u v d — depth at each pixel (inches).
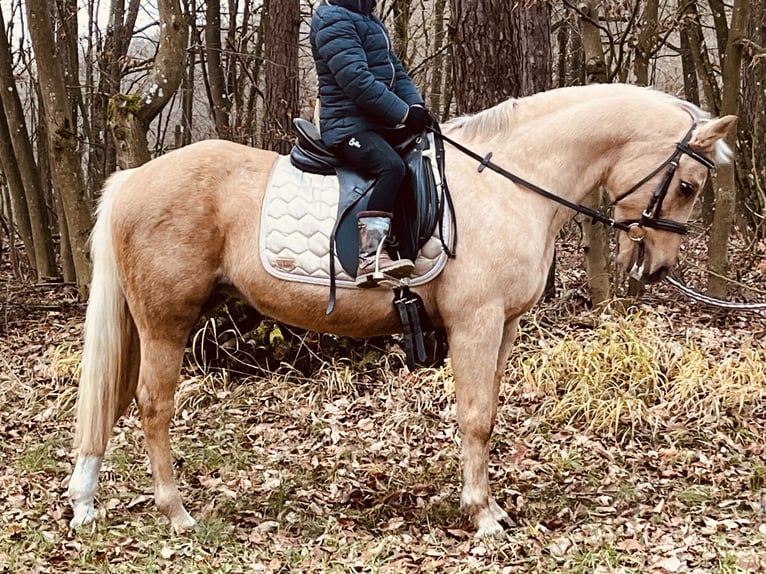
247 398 243.3
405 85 162.6
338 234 156.1
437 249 155.4
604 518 167.3
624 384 235.6
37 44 335.6
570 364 243.6
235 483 189.9
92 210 367.2
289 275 158.2
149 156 299.9
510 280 155.8
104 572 145.3
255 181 161.6
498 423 222.4
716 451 201.5
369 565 148.3
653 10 360.2
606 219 163.6
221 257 161.6
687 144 157.4
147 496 178.9
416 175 154.9
